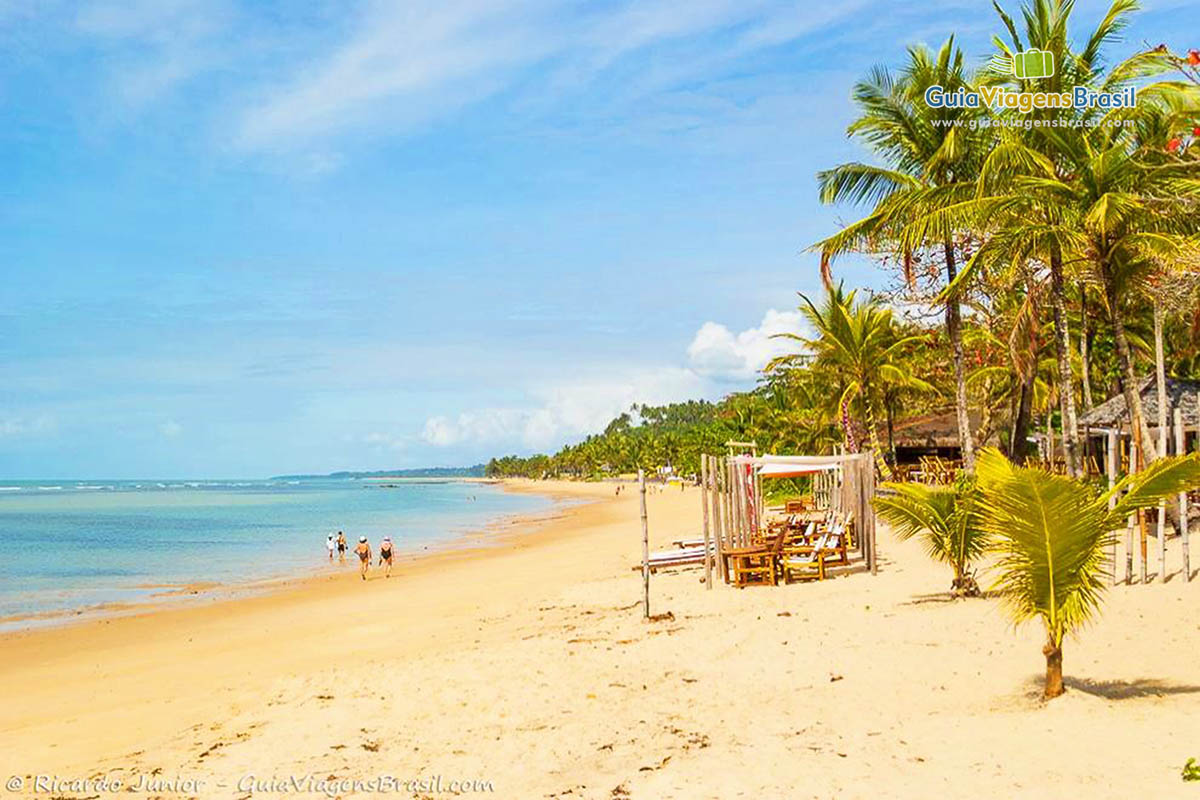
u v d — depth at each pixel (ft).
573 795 21.36
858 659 34.47
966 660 32.65
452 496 453.58
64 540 157.48
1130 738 21.50
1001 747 21.68
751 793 20.06
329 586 90.12
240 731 30.07
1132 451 55.47
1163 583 41.60
